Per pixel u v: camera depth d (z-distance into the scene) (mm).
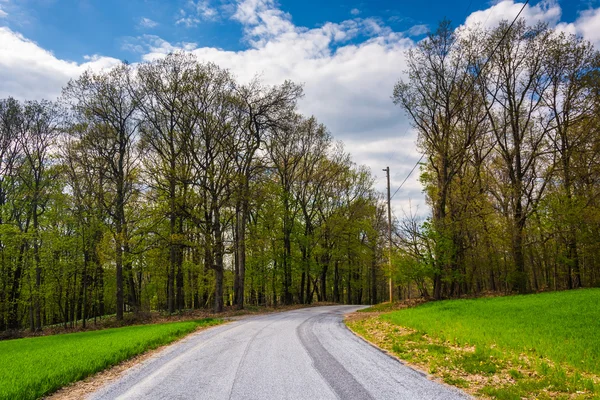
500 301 19453
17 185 32219
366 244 46500
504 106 27469
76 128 26500
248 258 38438
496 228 26078
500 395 5871
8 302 30453
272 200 34656
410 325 14828
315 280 47219
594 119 25312
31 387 7414
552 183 28812
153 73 26719
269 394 6297
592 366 7156
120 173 27281
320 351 10188
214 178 28391
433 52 25984
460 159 28094
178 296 32469
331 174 41031
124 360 10609
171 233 27562
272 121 29781
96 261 28719
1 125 29984
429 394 6117
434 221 25156
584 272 28984
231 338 13719
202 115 27469
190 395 6480
